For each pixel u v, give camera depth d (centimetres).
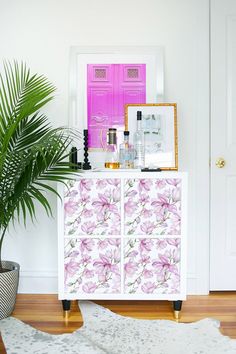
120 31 294
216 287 299
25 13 294
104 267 252
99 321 242
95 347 208
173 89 294
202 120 293
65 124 296
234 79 294
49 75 295
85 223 251
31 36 294
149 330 229
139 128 277
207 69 293
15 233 299
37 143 237
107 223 251
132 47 292
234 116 295
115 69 294
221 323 240
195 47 292
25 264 300
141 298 252
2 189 247
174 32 293
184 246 249
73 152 262
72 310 263
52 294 297
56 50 294
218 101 294
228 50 294
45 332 227
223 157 296
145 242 251
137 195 249
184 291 250
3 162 234
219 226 297
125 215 250
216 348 206
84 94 295
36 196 238
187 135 294
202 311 260
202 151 293
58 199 251
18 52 294
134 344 211
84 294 252
